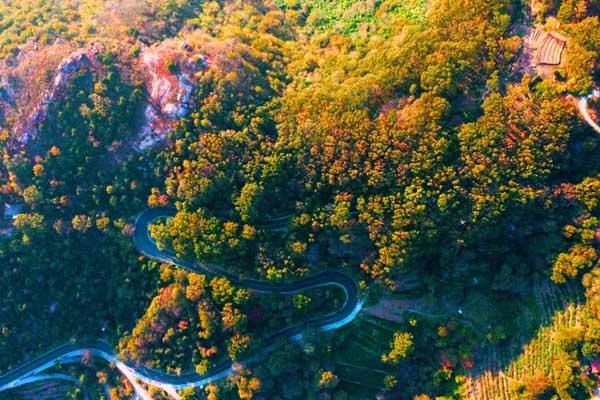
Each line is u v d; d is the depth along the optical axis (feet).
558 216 303.07
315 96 338.13
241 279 347.97
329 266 350.23
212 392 350.23
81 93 342.64
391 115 313.73
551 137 289.74
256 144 336.90
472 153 300.20
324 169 326.65
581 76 287.48
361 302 351.05
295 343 352.49
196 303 345.72
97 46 351.25
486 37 314.14
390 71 325.21
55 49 354.33
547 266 310.45
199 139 339.57
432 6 362.12
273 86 360.07
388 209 316.19
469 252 319.88
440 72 308.19
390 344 341.82
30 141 348.38
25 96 349.20
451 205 304.09
